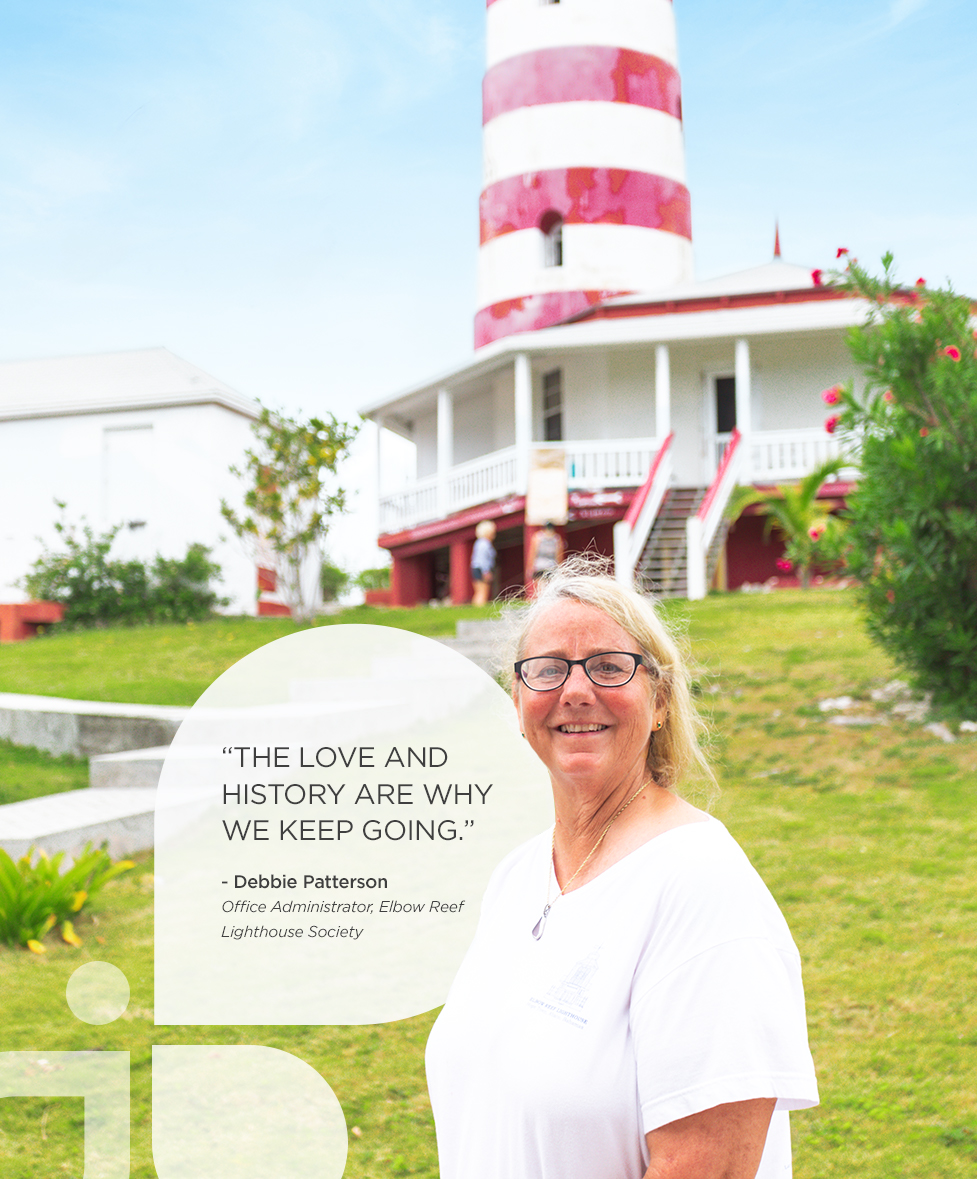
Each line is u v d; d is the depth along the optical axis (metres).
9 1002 4.57
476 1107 1.83
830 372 19.77
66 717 8.85
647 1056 1.61
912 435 8.32
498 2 24.25
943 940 4.86
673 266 23.66
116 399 21.30
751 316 18.75
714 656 10.56
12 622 17.36
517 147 23.69
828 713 8.62
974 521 7.95
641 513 16.81
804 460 18.31
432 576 23.22
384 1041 4.30
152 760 7.46
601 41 23.38
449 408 21.47
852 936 4.96
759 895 1.68
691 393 20.50
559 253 23.86
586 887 1.85
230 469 16.47
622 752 2.00
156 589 18.75
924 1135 3.50
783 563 12.55
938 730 8.01
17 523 21.80
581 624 2.04
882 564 8.66
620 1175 1.65
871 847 6.02
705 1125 1.55
